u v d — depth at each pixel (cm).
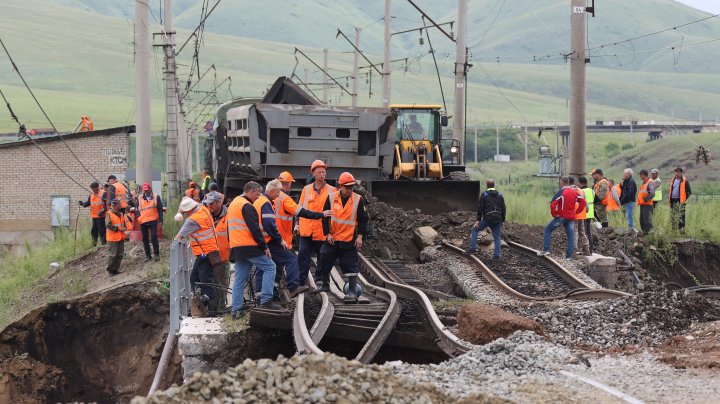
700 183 8869
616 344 1192
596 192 2231
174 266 1422
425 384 894
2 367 1991
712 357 1052
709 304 1323
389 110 2431
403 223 2355
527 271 1975
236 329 1348
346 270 1493
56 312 2058
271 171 2431
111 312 2056
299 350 1153
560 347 1111
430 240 2258
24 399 1959
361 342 1351
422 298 1428
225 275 1631
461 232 2314
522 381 941
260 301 1411
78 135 3806
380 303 1498
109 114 17425
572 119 2527
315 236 1528
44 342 2047
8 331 2044
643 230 2523
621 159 11662
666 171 10256
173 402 782
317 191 1503
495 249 2089
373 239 2234
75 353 2052
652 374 980
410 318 1406
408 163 2747
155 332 2025
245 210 1405
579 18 2509
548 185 7025
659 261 2403
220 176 3247
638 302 1307
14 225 3766
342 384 834
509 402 837
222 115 3250
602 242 2359
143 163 2919
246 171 2628
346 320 1354
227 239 1582
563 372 988
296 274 1474
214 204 1576
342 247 1484
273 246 1475
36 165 3794
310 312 1416
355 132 2420
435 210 2530
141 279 2181
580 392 890
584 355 1099
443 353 1292
